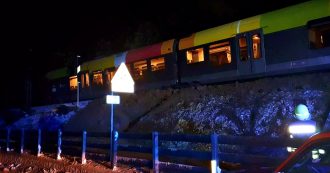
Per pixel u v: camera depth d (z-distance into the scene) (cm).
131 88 1135
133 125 1855
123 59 2406
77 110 2550
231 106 1511
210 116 1509
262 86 1548
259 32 1670
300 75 1503
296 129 706
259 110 1376
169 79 2075
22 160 1263
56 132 1391
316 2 1501
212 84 1892
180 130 1537
